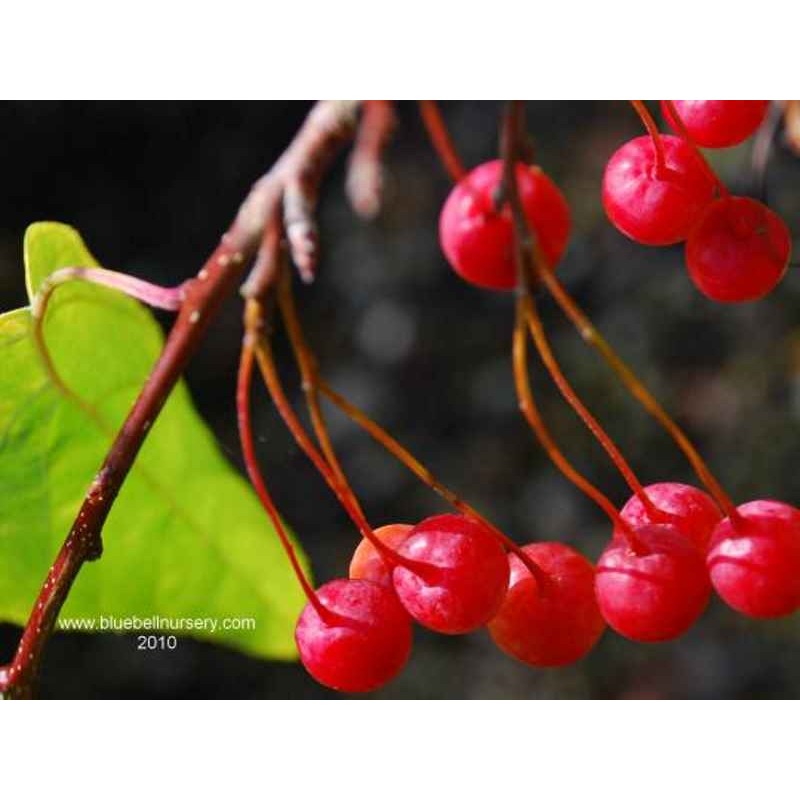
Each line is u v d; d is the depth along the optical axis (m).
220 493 0.24
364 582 0.21
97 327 0.23
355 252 0.57
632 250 0.55
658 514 0.21
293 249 0.19
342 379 0.55
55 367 0.23
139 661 0.47
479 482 0.53
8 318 0.22
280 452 0.52
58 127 0.56
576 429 0.53
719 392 0.52
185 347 0.21
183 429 0.24
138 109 0.57
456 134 0.58
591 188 0.57
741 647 0.48
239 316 0.54
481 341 0.55
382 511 0.52
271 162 0.57
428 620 0.20
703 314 0.54
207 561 0.24
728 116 0.21
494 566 0.20
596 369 0.53
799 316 0.53
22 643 0.21
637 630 0.20
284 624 0.24
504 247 0.20
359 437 0.53
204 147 0.57
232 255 0.21
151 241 0.55
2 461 0.23
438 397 0.55
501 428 0.54
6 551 0.24
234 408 0.53
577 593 0.21
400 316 0.56
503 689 0.48
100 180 0.56
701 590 0.20
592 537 0.51
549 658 0.21
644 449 0.52
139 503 0.24
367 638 0.21
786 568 0.20
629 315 0.54
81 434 0.23
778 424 0.51
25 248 0.22
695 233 0.21
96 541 0.21
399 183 0.58
